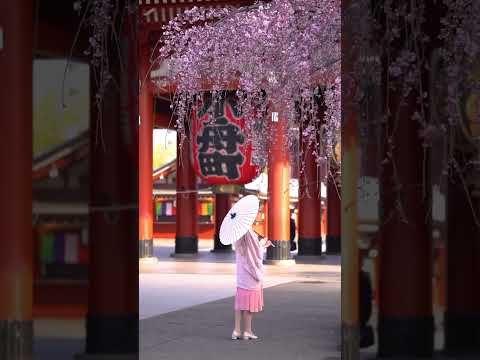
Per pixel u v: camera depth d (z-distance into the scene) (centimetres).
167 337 1083
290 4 1148
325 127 1352
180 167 3309
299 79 1191
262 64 1297
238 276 1062
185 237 3319
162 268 2564
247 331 1068
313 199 3141
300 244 3172
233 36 1403
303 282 2025
